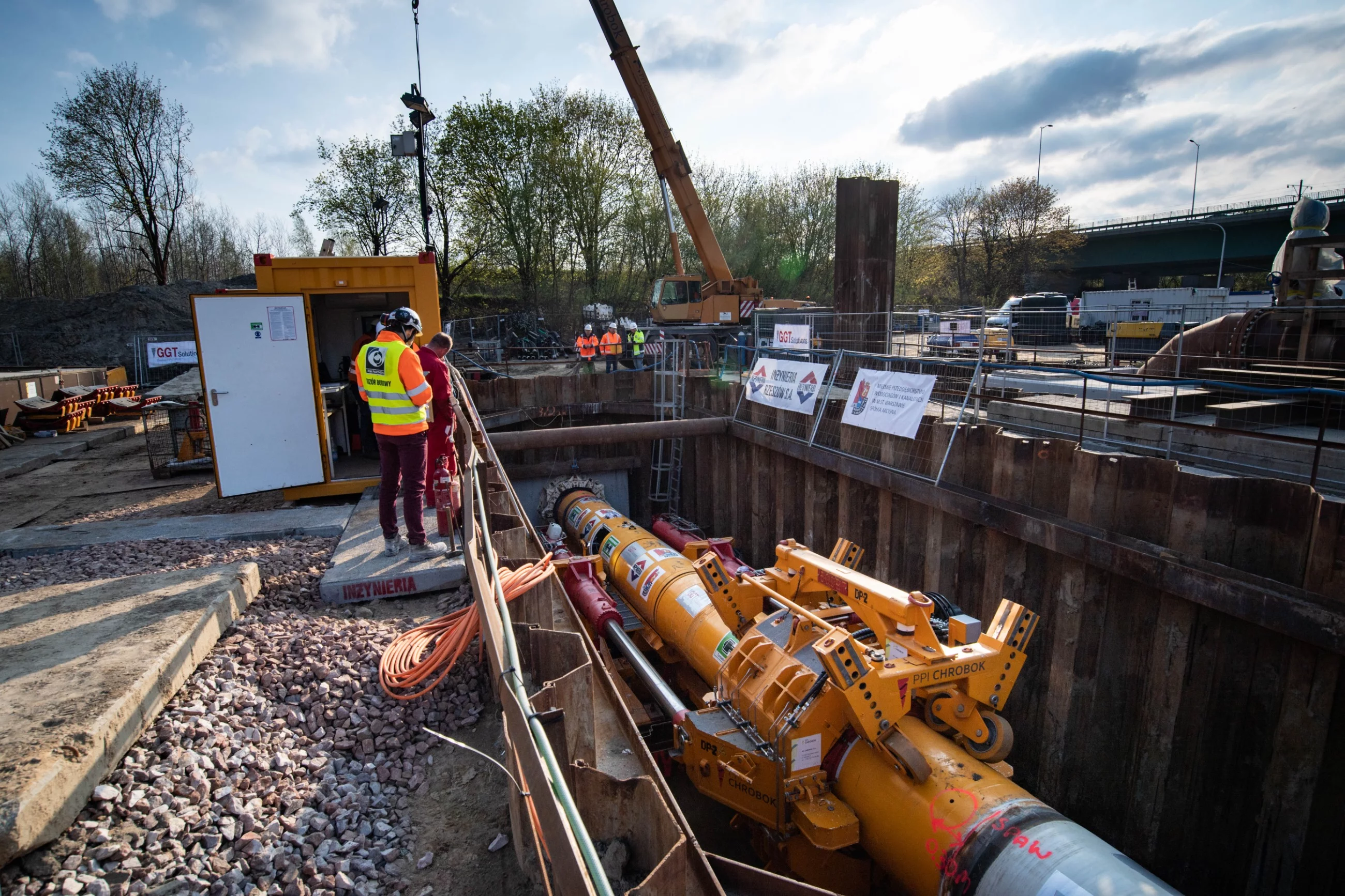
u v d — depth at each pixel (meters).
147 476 11.27
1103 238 50.31
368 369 5.75
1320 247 9.13
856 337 13.10
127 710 3.34
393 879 3.06
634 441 15.19
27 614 4.41
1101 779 6.92
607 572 10.16
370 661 4.54
